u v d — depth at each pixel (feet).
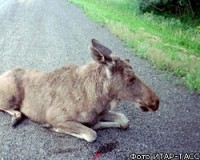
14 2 26.96
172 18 20.22
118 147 6.67
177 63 10.90
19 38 15.10
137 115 7.89
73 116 6.95
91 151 6.59
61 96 7.09
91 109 6.91
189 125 7.41
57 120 7.03
